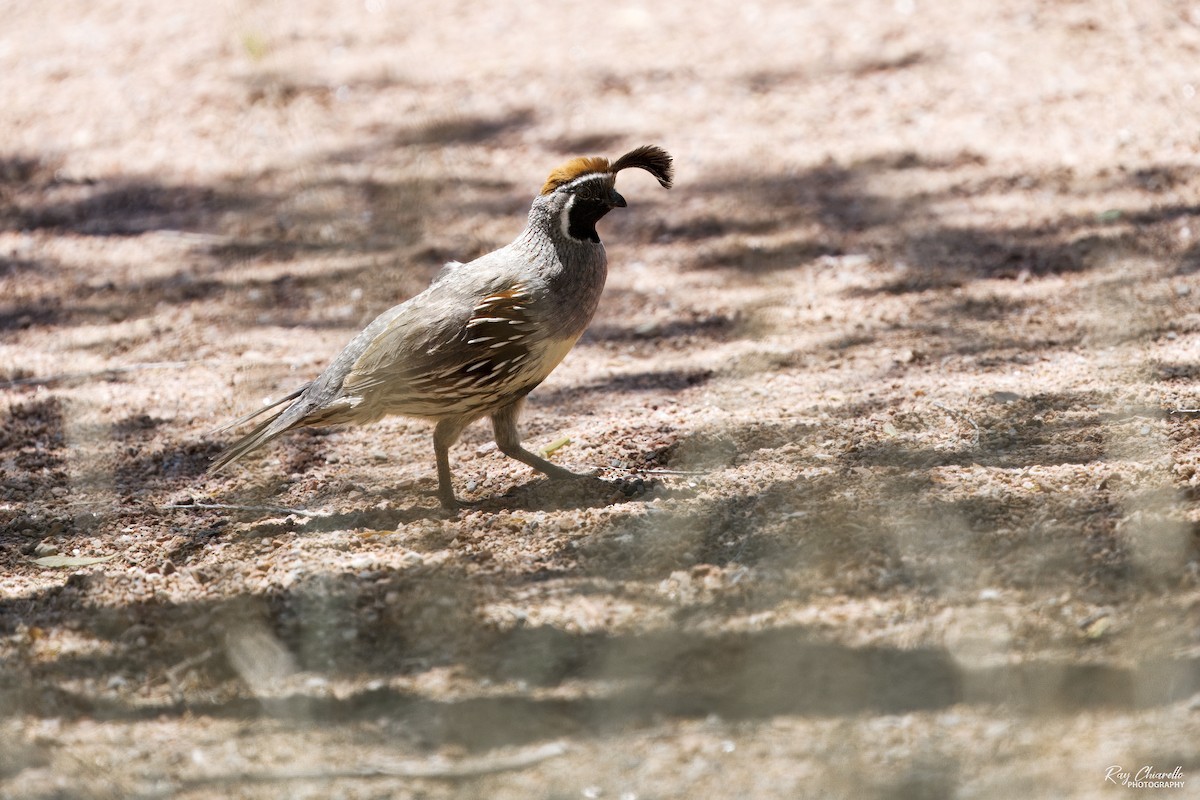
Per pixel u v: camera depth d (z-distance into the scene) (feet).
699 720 22.85
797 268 49.49
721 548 28.89
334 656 25.81
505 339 30.58
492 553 29.55
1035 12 68.74
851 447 33.63
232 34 78.84
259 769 22.29
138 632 27.04
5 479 36.42
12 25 84.38
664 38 73.51
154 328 48.32
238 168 63.52
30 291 52.80
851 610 25.75
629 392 40.19
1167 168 52.54
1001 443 33.09
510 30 77.46
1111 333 39.47
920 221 52.06
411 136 63.62
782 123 62.69
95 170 64.80
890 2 73.56
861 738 21.89
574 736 22.71
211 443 38.19
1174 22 65.36
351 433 39.11
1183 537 26.32
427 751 22.63
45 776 22.07
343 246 54.44
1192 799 19.65
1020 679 22.94
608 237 55.11
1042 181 53.62
